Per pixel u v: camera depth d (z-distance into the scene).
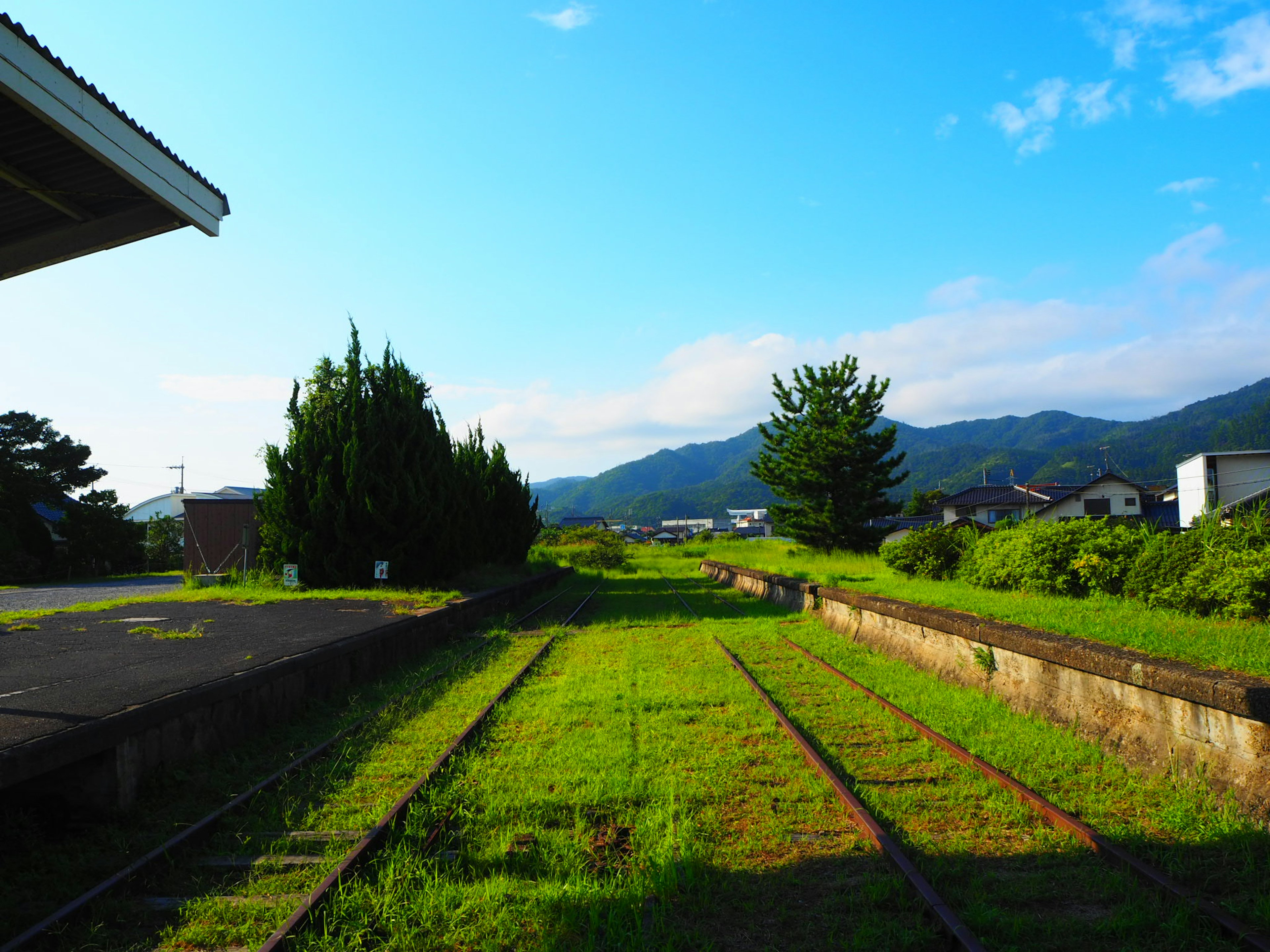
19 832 4.61
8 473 38.06
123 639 9.51
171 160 6.91
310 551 17.30
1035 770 5.39
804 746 6.00
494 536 27.00
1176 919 3.33
